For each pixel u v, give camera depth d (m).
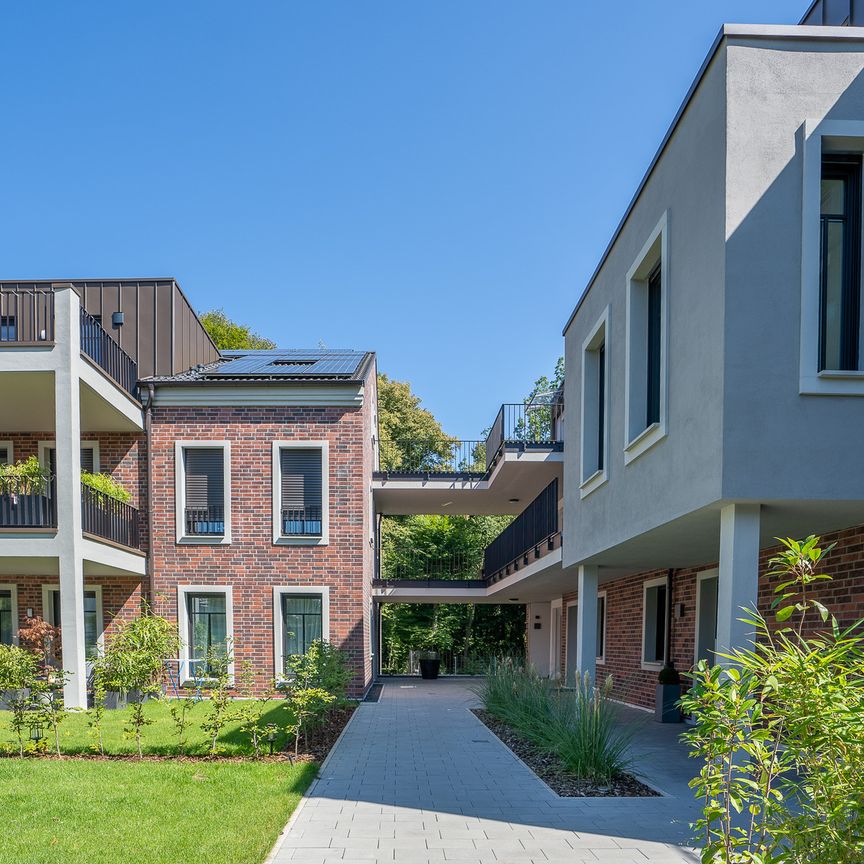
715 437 5.41
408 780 7.09
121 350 14.64
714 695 2.77
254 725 8.36
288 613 15.02
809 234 5.33
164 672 9.70
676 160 6.45
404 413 38.03
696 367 5.86
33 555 11.67
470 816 5.75
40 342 11.93
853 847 2.38
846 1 9.04
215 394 15.09
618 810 5.95
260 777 6.89
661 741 9.60
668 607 12.49
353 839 5.14
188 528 15.02
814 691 2.56
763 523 6.48
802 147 5.37
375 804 6.13
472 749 8.92
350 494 14.98
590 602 10.70
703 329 5.71
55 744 8.67
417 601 22.52
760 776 2.86
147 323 16.38
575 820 5.65
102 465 15.05
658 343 7.98
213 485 15.14
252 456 15.03
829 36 5.41
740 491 5.26
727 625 5.46
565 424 11.82
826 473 5.25
